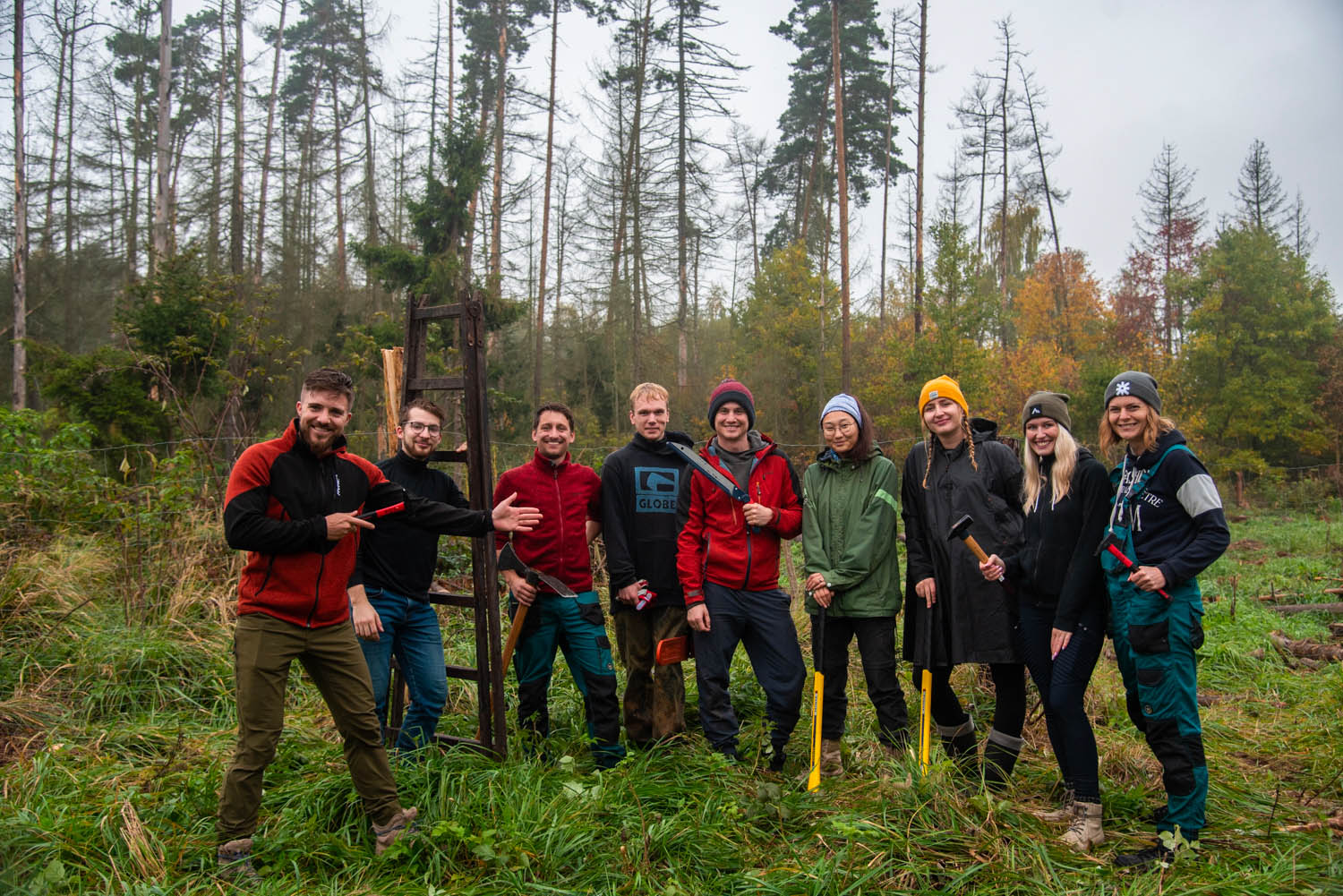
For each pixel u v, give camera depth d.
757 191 34.09
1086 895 2.68
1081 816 3.14
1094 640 3.28
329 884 2.72
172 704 4.48
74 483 6.93
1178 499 3.08
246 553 5.89
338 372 2.96
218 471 7.06
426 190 19.19
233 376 9.00
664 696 4.05
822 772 3.81
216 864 2.81
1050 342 27.72
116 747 3.86
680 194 27.89
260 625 2.82
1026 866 2.82
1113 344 28.86
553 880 2.73
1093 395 22.09
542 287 25.03
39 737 3.97
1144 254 32.41
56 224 26.16
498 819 3.04
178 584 5.49
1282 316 25.38
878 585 3.86
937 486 3.76
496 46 26.50
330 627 2.95
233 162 26.05
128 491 6.68
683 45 28.00
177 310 10.33
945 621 3.72
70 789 3.35
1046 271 30.42
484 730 3.71
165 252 18.75
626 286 27.58
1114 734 4.30
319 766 3.53
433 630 3.83
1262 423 24.88
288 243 25.98
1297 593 8.66
